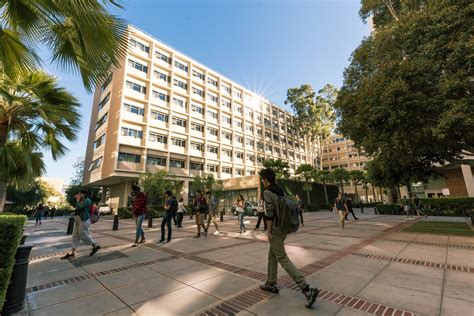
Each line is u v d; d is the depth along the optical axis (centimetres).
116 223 1098
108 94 3080
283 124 5525
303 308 256
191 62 3509
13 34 438
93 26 391
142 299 288
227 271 397
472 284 316
